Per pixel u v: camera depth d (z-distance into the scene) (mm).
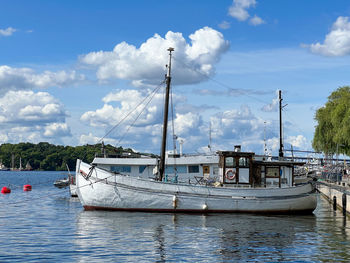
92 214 39656
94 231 30578
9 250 24312
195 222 35250
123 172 49219
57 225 33469
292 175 44719
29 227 32594
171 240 27359
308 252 24297
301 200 42812
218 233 30141
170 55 45438
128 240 27250
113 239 27562
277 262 22062
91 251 24109
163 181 43500
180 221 35625
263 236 29203
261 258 22828
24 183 128375
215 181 45125
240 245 26047
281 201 42312
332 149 78000
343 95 75250
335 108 72438
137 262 21812
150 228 31922
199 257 22953
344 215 42094
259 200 41938
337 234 30328
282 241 27469
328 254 23828
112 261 21953
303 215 42438
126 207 41188
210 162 46688
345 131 64750
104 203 41375
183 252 24031
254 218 38812
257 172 44094
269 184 44094
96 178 41281
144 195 40750
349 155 74938
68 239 27547
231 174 43281
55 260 22078
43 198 62562
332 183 65250
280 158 51156
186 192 40969
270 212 42156
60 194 71875
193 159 47500
